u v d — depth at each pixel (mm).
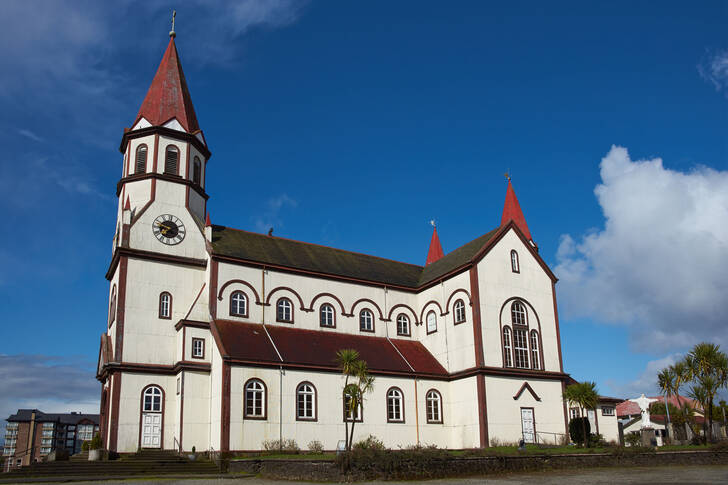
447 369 46125
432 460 27688
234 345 38250
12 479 28109
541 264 49719
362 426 40062
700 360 40125
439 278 48500
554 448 38594
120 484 26109
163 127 45500
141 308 40531
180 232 44062
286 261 46156
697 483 24328
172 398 39312
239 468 32219
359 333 47188
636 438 49562
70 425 126000
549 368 46938
